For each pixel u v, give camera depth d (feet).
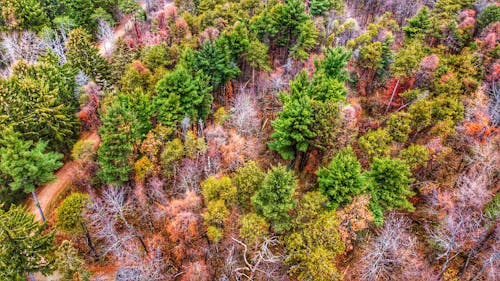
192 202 116.26
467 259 107.96
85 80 175.01
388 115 168.66
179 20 211.82
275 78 178.60
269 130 166.81
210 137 142.61
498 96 143.23
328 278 101.09
